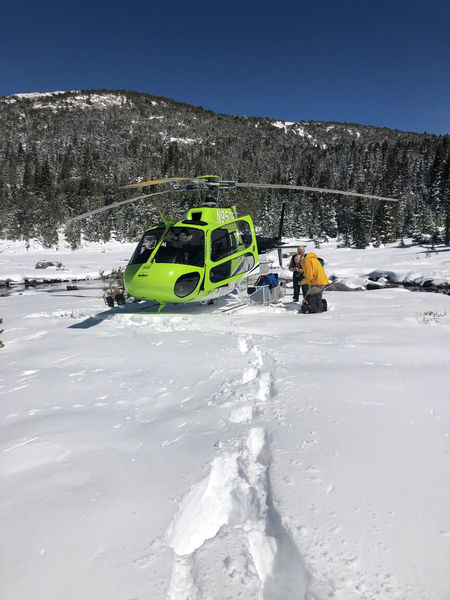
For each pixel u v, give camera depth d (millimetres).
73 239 51875
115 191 69625
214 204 8102
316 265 7840
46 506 1940
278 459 2299
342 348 4867
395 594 1390
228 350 4809
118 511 1882
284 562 1704
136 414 3141
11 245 54469
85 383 3904
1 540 1717
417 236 45938
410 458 2297
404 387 3449
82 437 2719
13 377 4176
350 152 160250
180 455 2418
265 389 3533
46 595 1420
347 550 1598
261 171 142750
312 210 66000
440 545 1618
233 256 7922
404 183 97875
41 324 7113
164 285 6715
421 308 8336
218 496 2172
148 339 5570
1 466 2359
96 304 9906
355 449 2398
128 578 1487
